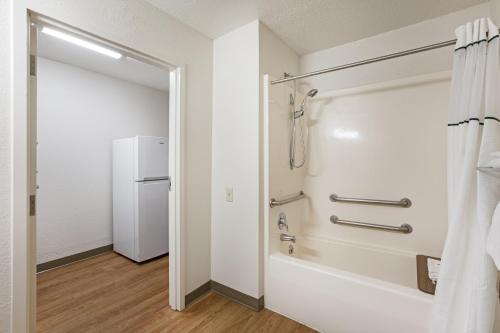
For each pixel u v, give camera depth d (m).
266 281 1.86
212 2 1.64
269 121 1.87
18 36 1.09
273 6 1.70
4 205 1.07
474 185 1.11
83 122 2.94
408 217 1.94
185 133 1.87
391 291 1.35
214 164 2.11
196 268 1.98
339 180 2.25
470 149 1.11
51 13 1.19
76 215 2.87
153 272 2.54
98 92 3.08
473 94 1.13
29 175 1.15
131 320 1.72
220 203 2.06
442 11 1.79
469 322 1.03
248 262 1.88
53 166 2.69
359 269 2.07
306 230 2.42
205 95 2.05
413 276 1.84
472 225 1.10
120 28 1.47
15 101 1.08
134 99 3.49
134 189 2.82
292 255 2.19
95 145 3.05
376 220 2.08
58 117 2.73
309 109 2.43
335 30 2.03
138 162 2.79
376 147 2.07
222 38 2.06
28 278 1.13
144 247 2.81
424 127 1.88
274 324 1.67
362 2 1.68
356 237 2.17
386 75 2.06
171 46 1.77
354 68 2.20
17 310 1.08
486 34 1.14
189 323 1.69
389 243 2.02
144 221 2.81
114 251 3.15
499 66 1.10
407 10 1.77
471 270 1.08
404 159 1.95
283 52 2.19
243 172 1.91
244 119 1.91
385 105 2.04
